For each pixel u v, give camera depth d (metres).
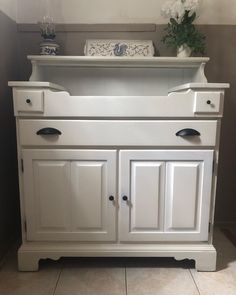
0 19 1.37
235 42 1.65
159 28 1.62
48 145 1.22
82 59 1.42
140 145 1.23
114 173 1.25
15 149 1.60
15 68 1.58
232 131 1.72
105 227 1.29
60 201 1.26
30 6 1.59
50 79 1.58
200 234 1.29
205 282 1.23
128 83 1.61
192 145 1.23
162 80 1.61
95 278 1.25
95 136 1.22
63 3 1.60
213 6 1.62
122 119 1.22
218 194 1.78
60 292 1.16
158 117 1.22
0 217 1.37
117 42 1.57
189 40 1.47
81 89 1.60
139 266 1.35
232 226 1.80
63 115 1.20
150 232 1.29
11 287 1.19
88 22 1.62
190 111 1.21
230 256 1.44
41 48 1.49
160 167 1.25
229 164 1.75
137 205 1.27
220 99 1.20
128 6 1.61
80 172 1.24
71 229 1.28
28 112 1.19
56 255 1.28
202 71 1.47
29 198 1.26
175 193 1.26
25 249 1.28
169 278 1.26
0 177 1.38
